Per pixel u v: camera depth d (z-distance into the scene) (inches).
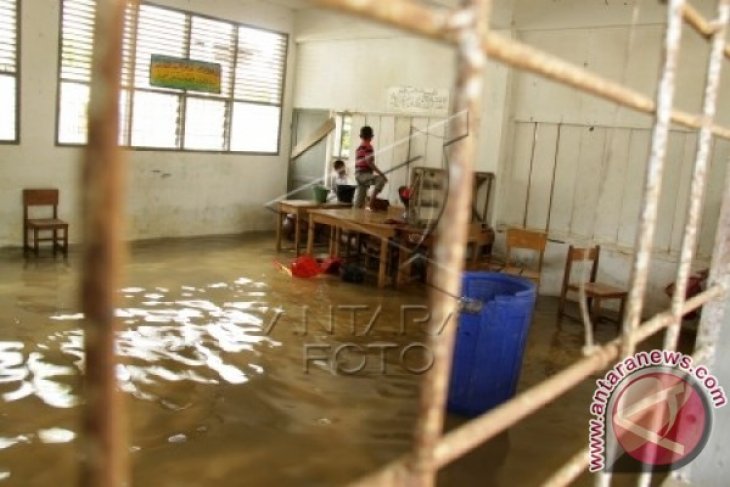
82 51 258.8
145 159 287.1
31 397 124.3
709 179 209.8
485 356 132.6
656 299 221.1
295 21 333.4
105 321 19.5
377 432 123.4
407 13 23.3
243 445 114.6
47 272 216.7
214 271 239.8
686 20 48.0
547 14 240.1
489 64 259.0
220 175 318.7
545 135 250.7
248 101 323.9
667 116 45.9
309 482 104.6
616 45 227.8
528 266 250.2
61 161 260.1
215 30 300.4
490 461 117.0
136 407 125.0
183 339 164.1
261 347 163.6
